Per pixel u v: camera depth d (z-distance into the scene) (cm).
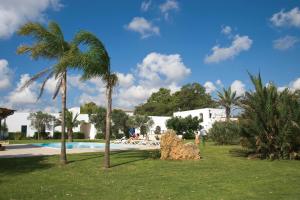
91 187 966
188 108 8200
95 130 5525
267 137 1669
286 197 828
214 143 3206
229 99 4778
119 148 2588
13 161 1553
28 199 812
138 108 8462
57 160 1591
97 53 1281
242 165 1433
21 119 5022
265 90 1723
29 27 1406
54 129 5034
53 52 1493
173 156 1638
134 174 1198
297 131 1603
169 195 859
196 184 1005
